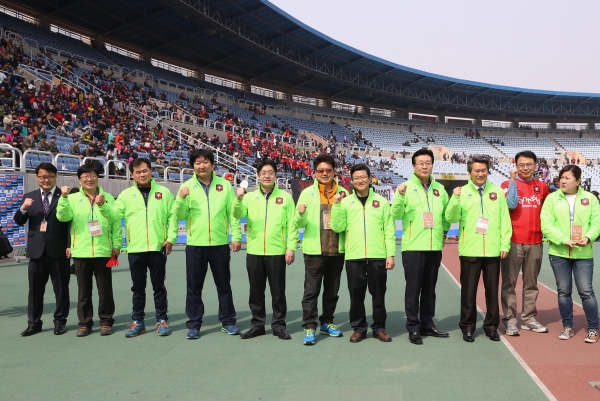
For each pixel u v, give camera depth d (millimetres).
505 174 40875
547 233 5172
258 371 4105
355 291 5113
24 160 11086
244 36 32500
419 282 5113
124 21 29812
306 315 5125
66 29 29922
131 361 4410
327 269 5324
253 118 35469
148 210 5379
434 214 5164
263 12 30531
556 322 5922
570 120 52688
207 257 5402
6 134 13391
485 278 5168
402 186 5051
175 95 31641
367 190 5207
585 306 5047
